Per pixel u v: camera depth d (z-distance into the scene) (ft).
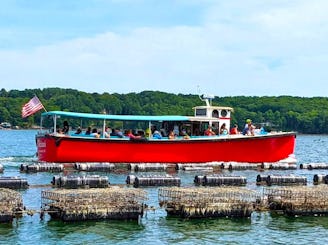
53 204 130.82
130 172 218.38
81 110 640.17
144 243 115.75
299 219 140.05
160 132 244.63
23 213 128.77
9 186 168.55
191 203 135.74
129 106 615.98
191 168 225.97
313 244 119.75
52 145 227.20
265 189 161.99
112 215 130.11
